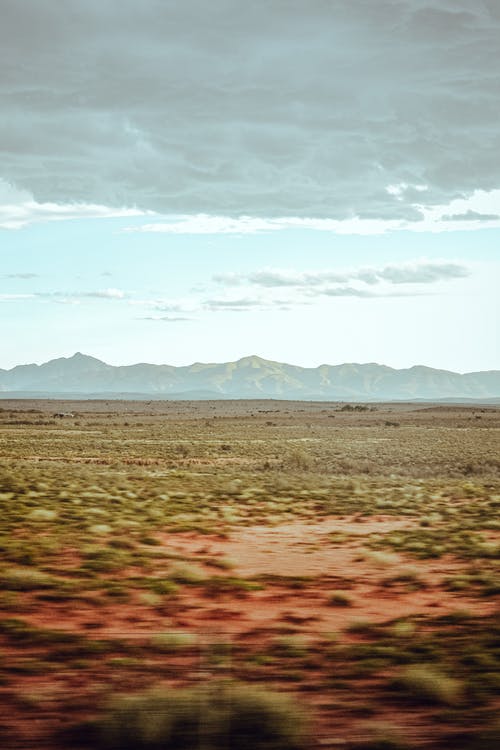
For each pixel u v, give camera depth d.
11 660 10.66
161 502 32.09
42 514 25.08
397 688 9.75
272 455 73.31
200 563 18.80
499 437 105.88
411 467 61.66
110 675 10.02
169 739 7.66
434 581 17.39
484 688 9.86
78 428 129.88
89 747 7.59
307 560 20.00
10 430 119.25
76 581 15.99
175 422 161.00
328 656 11.30
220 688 8.73
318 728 8.30
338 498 36.41
